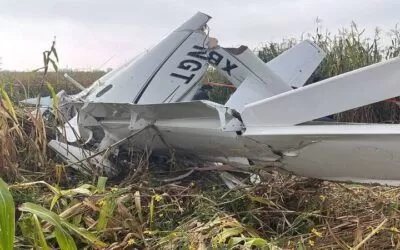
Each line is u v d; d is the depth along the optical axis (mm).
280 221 3088
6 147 3650
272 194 3420
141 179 3584
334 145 3078
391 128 2959
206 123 3590
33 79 6176
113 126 4070
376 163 3039
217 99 7797
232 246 2352
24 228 2461
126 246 2484
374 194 3658
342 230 2916
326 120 4062
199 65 4711
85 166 3891
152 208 2828
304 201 3377
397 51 7863
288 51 5738
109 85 4508
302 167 3357
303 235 2760
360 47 7926
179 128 3723
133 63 4570
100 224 2598
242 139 3412
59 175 3592
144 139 3982
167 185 3373
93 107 3996
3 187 1985
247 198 3207
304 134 3105
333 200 3486
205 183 3828
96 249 2434
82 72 13141
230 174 3939
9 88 5391
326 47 8172
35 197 2984
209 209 2936
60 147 4094
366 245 2666
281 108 3410
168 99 4531
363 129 2992
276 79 4828
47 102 4996
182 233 2486
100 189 2963
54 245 2465
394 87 3344
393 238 2729
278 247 2436
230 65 4773
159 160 4266
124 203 2941
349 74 3416
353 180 3271
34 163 3934
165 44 4641
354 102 3404
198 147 3824
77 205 2676
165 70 4570
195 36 4727
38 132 4008
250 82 4691
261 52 9094
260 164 3541
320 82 3436
